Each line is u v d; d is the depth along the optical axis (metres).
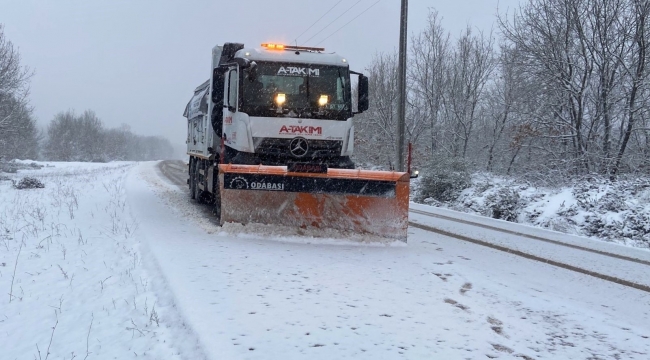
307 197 8.41
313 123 9.56
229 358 3.59
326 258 7.03
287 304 4.90
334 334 4.18
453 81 26.91
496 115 26.20
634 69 17.02
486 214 15.24
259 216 8.47
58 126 81.94
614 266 7.71
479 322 4.69
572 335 4.52
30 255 7.46
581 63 18.61
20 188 18.81
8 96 28.94
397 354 3.84
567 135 18.41
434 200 18.77
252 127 9.31
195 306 4.68
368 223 8.38
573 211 13.09
